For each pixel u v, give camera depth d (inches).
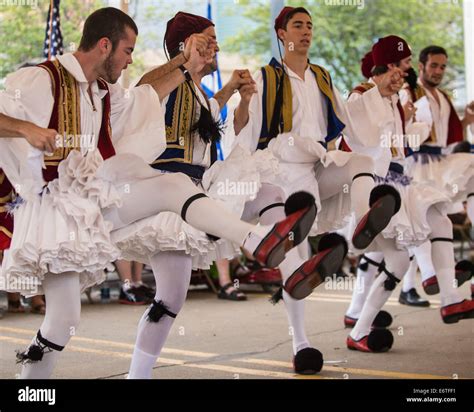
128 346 201.8
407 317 242.1
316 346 197.5
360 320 190.4
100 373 168.1
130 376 141.2
